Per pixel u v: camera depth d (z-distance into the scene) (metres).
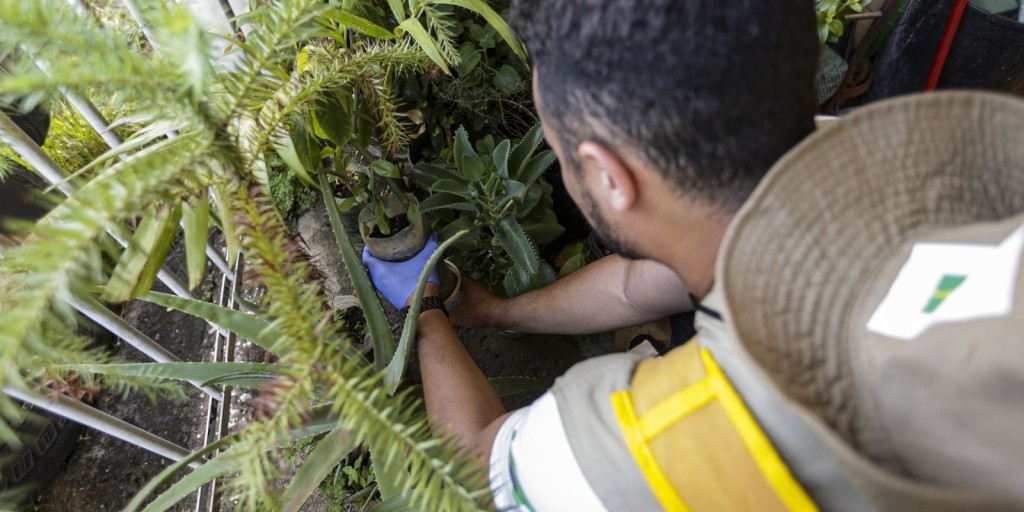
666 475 0.49
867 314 0.41
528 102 1.49
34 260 0.46
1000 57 1.42
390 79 1.15
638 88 0.45
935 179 0.43
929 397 0.35
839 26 1.30
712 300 0.53
